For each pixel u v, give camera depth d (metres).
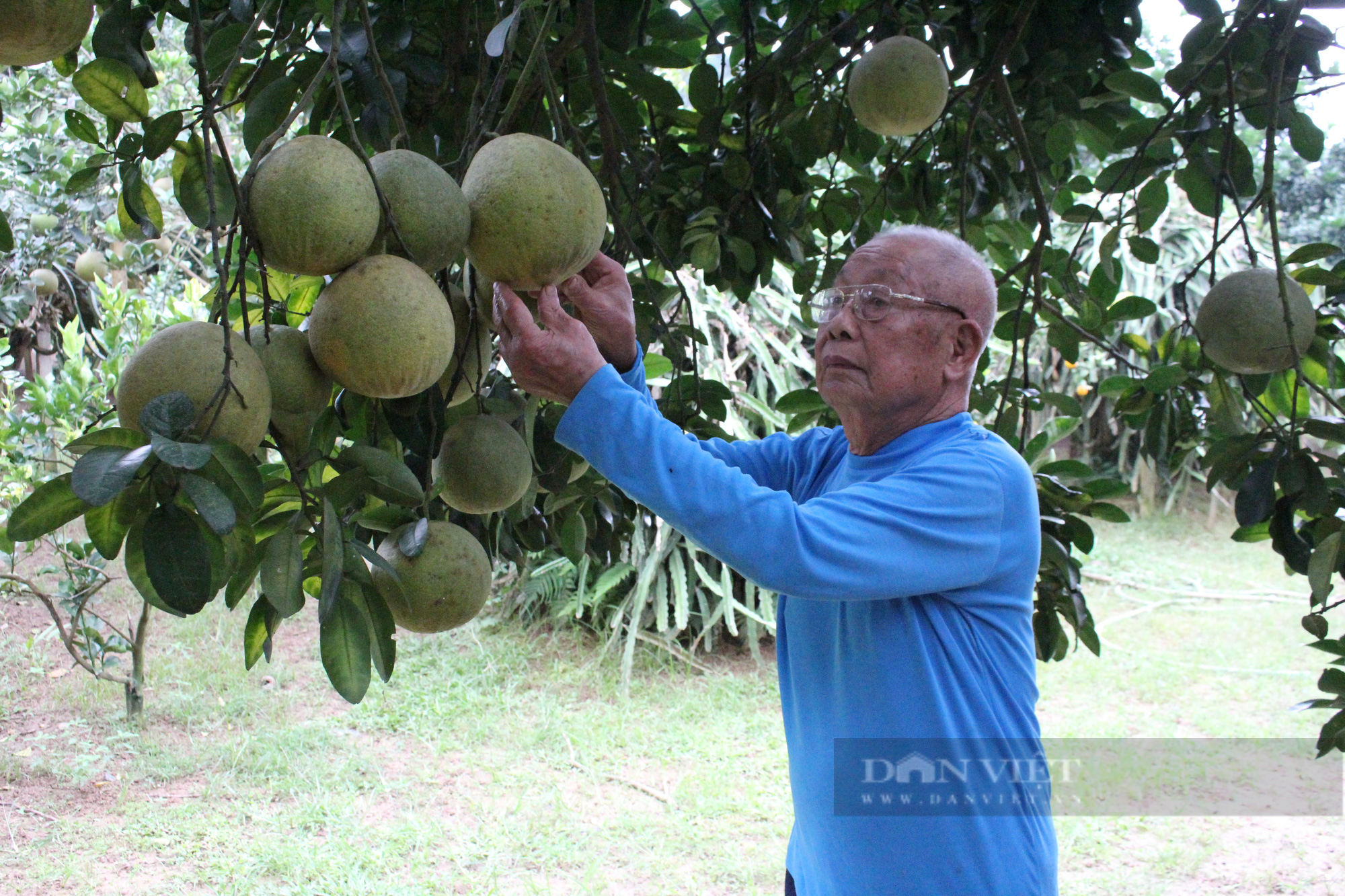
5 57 1.26
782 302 6.73
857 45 2.79
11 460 4.82
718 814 4.38
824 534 1.42
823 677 1.65
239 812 4.28
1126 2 2.83
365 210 1.32
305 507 1.30
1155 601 7.81
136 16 1.54
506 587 6.62
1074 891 3.90
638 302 2.57
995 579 1.59
